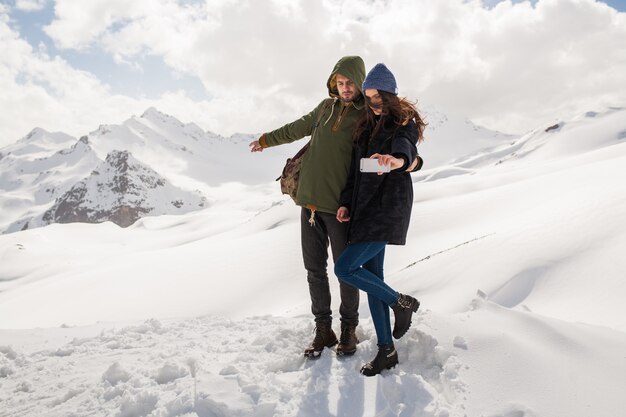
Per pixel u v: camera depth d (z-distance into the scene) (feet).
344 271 10.03
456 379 9.08
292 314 53.42
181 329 16.16
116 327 18.07
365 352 11.07
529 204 143.02
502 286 52.85
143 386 10.44
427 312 11.85
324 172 10.77
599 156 277.03
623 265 46.88
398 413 8.53
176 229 537.24
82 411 9.83
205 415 8.82
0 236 442.09
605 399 8.05
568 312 40.70
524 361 9.23
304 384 9.86
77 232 485.97
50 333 17.80
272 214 284.82
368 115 10.23
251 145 13.30
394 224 9.78
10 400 10.82
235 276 143.23
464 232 132.57
